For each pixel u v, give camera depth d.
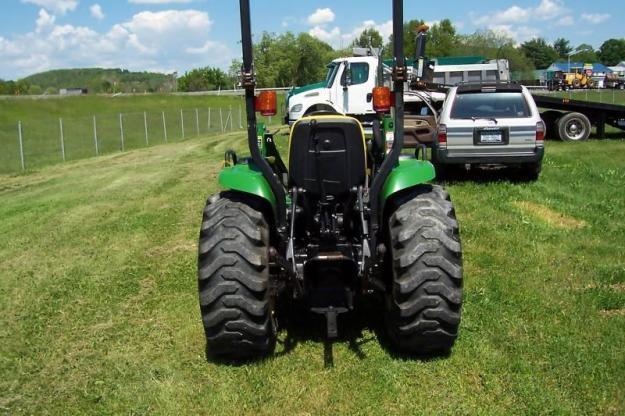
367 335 4.47
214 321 3.92
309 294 4.05
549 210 8.34
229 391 3.83
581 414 3.45
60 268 6.68
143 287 5.89
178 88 81.06
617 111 16.91
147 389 3.94
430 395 3.69
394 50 3.96
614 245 6.56
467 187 9.97
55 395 3.96
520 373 3.87
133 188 12.04
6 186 14.34
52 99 46.69
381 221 4.26
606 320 4.59
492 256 6.18
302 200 4.24
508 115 10.38
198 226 8.23
